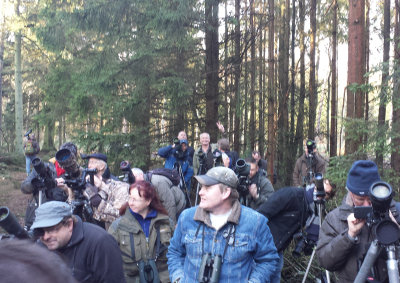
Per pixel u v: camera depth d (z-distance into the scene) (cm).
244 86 1145
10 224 236
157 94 1033
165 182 455
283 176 1122
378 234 193
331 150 1326
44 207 246
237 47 1098
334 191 414
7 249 67
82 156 431
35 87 2622
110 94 959
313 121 1258
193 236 260
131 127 1061
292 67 1438
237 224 257
